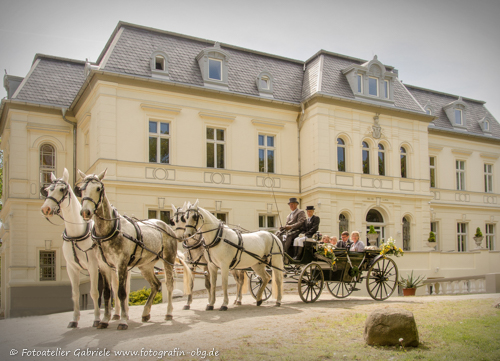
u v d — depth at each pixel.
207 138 25.19
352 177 26.98
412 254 23.56
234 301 13.86
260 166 26.64
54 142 26.39
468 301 12.28
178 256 12.59
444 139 34.25
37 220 25.31
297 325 9.30
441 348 7.81
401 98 29.95
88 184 8.91
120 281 9.30
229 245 11.68
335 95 26.81
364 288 19.33
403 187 28.72
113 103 22.48
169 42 25.78
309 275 13.20
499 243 35.62
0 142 31.92
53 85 27.22
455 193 34.09
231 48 28.08
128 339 8.34
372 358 7.22
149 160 23.41
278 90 27.70
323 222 25.52
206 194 24.48
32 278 24.81
